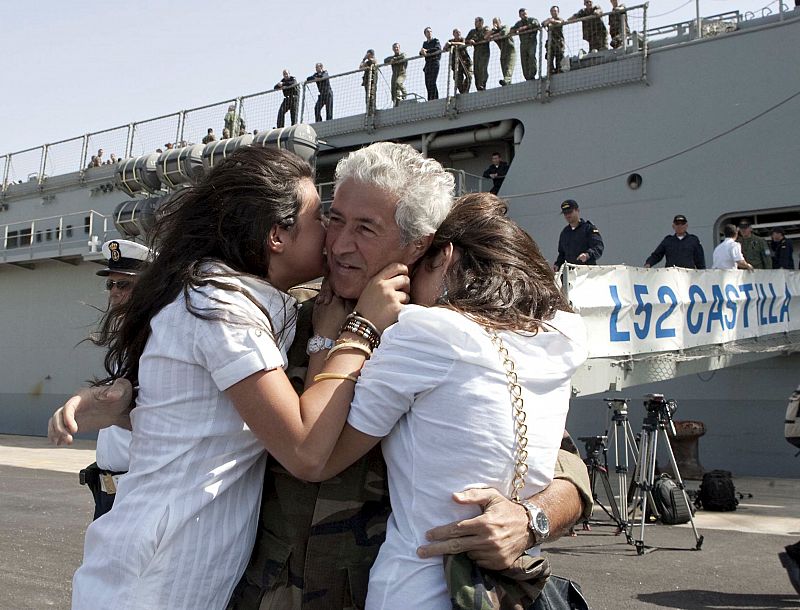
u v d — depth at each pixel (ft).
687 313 24.38
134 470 5.05
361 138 48.80
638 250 38.60
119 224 51.29
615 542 20.92
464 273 5.01
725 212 36.76
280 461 4.71
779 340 30.60
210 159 49.06
